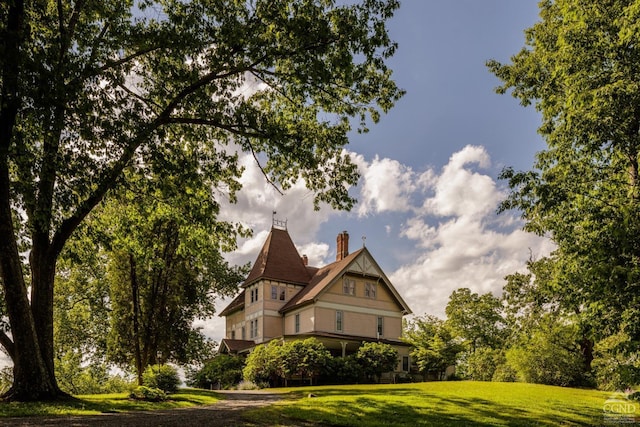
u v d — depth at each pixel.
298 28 14.58
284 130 16.58
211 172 17.34
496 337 49.22
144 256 21.77
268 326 41.34
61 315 32.19
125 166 14.98
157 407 15.32
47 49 13.23
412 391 20.70
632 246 10.98
